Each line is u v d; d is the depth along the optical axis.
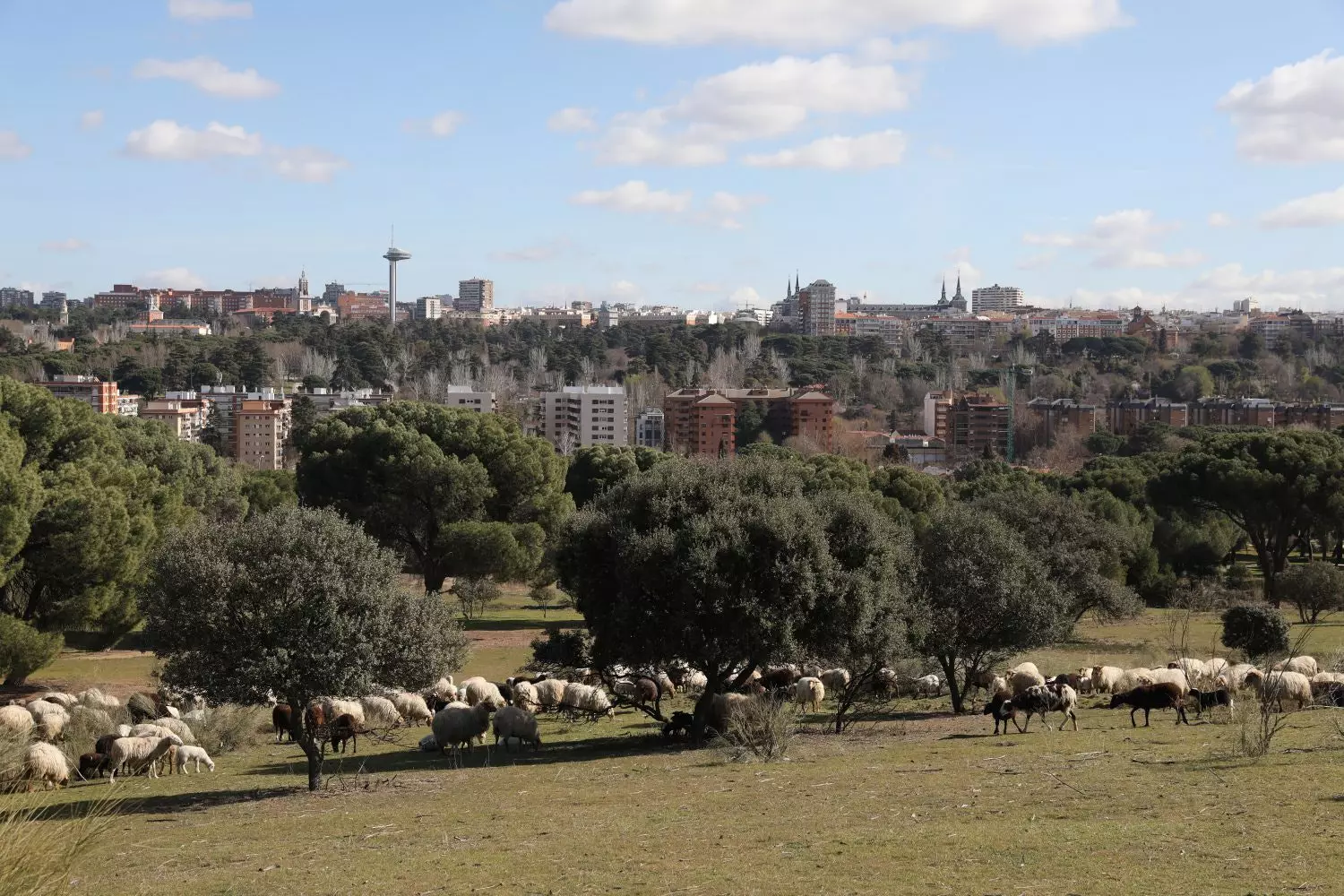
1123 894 12.95
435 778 27.16
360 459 78.56
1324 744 23.14
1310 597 67.38
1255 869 13.59
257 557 26.11
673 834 17.91
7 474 44.62
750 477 35.09
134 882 16.58
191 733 33.06
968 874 14.22
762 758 27.20
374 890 15.35
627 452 103.62
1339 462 82.12
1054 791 19.64
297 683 25.41
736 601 31.16
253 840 19.88
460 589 77.62
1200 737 25.77
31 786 24.53
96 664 57.62
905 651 34.19
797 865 15.26
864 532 33.72
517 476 80.06
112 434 58.31
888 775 23.17
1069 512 59.69
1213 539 91.38
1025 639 39.22
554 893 14.59
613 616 32.62
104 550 49.06
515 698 40.59
